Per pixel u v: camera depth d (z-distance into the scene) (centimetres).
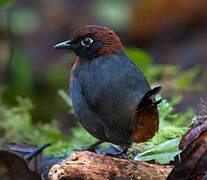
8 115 1146
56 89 1758
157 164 657
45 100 1708
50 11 2188
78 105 714
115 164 606
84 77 707
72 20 2178
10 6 1619
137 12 2106
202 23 2105
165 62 1880
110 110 654
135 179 589
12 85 1656
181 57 1877
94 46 732
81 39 741
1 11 1658
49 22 2139
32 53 1980
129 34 2114
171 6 2097
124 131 653
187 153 581
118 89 656
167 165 650
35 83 1792
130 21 2117
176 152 638
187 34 2067
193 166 567
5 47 1745
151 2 2105
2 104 1448
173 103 927
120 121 648
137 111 621
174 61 1861
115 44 738
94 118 684
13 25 1891
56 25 2139
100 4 2175
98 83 674
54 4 2222
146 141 681
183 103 1298
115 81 664
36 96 1722
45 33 2095
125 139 666
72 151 761
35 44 2022
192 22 2105
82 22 2159
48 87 1775
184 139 638
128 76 672
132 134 652
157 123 645
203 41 1973
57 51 2022
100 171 590
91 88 681
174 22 2111
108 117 658
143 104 602
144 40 2098
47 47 2033
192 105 1273
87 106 691
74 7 2222
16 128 1112
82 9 2208
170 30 2098
